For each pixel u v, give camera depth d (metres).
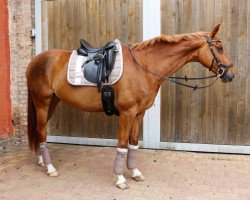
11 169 4.29
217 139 4.93
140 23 5.05
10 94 5.61
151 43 3.64
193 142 5.02
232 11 4.71
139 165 4.42
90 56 3.79
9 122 5.62
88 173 4.13
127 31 5.12
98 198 3.40
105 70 3.59
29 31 5.48
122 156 3.63
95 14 5.23
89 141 5.42
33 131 4.36
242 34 4.71
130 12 5.08
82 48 3.94
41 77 4.07
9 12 5.50
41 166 4.41
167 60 3.65
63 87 3.91
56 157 4.80
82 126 5.45
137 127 3.82
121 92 3.55
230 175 4.05
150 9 4.98
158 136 5.12
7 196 3.45
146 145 5.18
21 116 5.61
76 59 3.88
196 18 4.84
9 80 5.58
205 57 3.57
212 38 3.58
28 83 4.24
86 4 5.26
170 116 5.06
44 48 5.50
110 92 3.61
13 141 5.65
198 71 4.89
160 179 3.92
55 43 5.45
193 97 4.95
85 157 4.80
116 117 5.29
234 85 4.80
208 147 4.95
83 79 3.74
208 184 3.76
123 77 3.54
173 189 3.62
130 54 3.68
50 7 5.41
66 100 3.96
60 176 4.03
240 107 4.81
